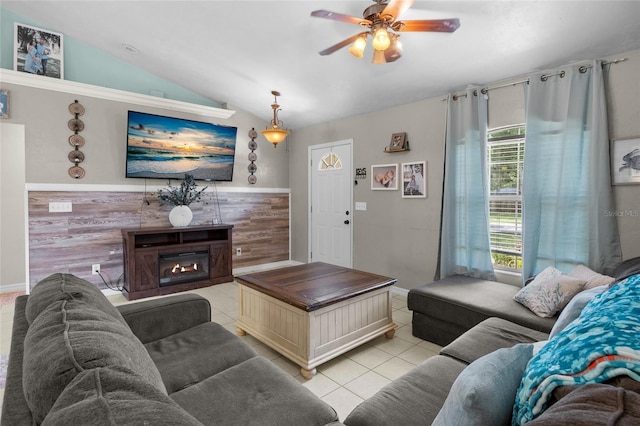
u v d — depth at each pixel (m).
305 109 4.97
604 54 2.75
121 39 3.83
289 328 2.56
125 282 4.18
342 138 5.05
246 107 5.28
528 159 3.11
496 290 2.97
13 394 0.90
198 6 3.04
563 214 2.93
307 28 3.10
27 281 3.69
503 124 3.37
